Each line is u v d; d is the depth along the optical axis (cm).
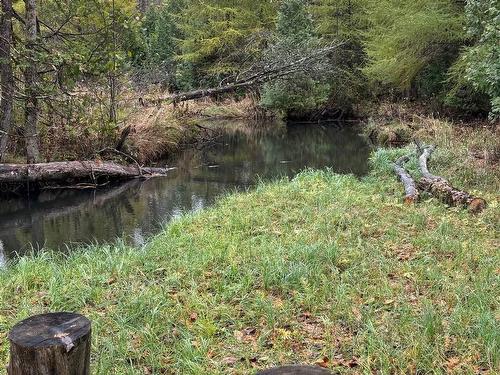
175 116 1931
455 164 1151
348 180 1095
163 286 560
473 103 1862
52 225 1004
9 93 1149
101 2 1209
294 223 790
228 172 1476
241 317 491
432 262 596
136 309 503
